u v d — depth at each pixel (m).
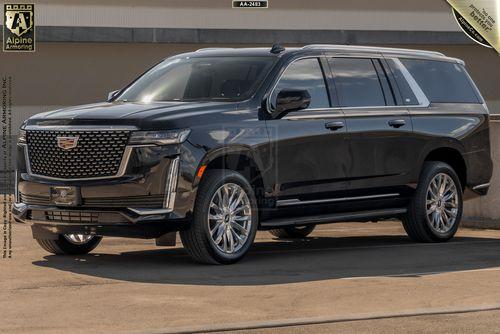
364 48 14.12
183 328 8.10
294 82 12.99
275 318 8.55
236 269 11.60
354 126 13.41
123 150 11.54
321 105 13.16
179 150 11.54
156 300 9.42
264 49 13.42
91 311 8.87
